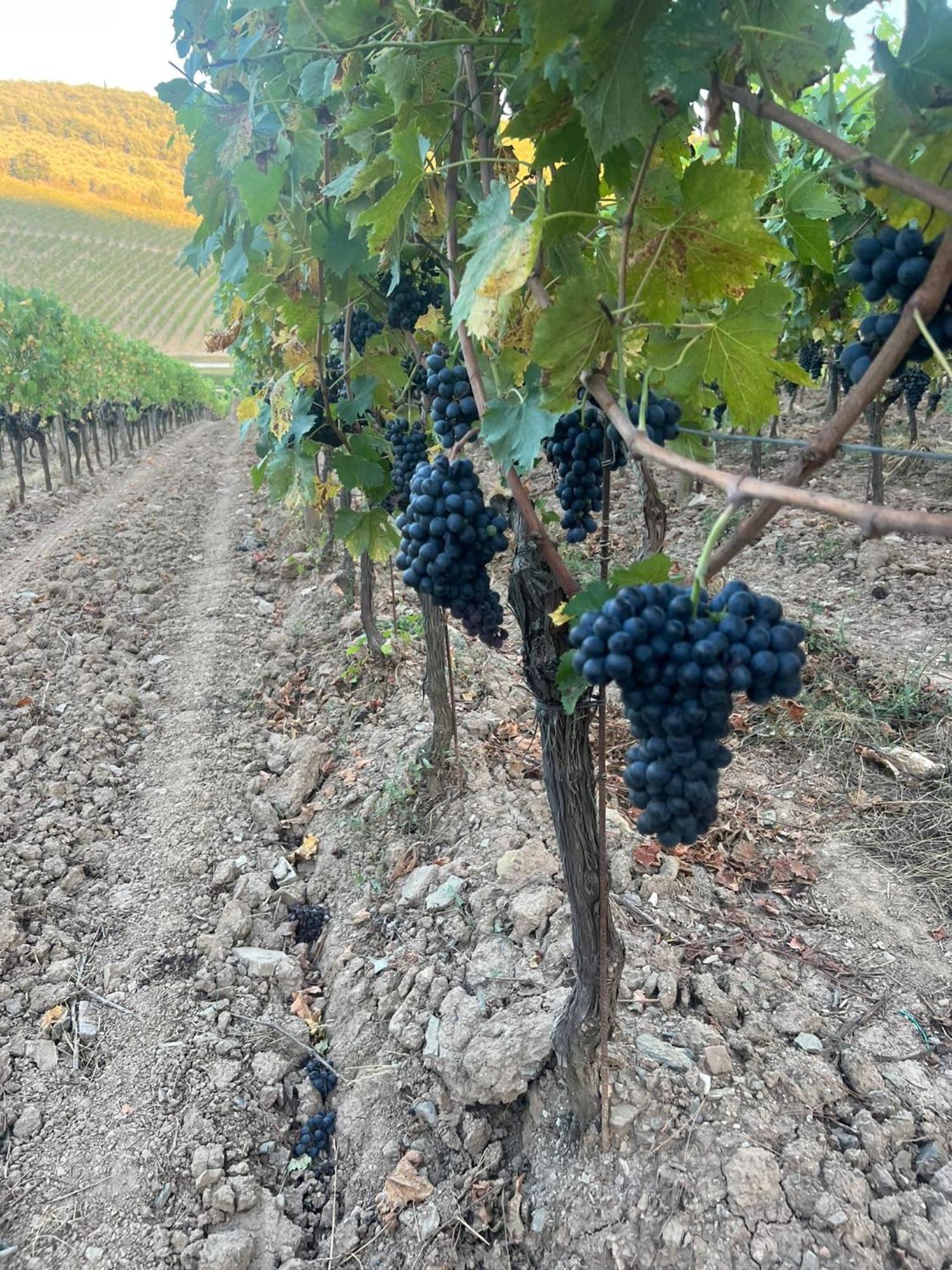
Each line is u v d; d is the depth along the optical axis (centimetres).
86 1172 299
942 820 405
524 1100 286
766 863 390
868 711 493
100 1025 358
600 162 155
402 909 382
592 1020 253
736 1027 295
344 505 502
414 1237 264
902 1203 238
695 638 126
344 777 494
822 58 130
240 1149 304
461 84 223
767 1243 227
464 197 271
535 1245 250
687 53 126
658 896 354
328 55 247
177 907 421
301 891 429
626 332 174
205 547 1040
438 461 217
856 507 96
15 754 545
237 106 280
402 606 700
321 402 383
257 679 645
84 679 638
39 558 935
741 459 1048
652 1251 231
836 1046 290
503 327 183
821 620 611
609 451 200
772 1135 253
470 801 429
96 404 1730
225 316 627
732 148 177
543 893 348
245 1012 359
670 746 133
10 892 426
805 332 633
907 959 332
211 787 513
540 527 192
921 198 103
